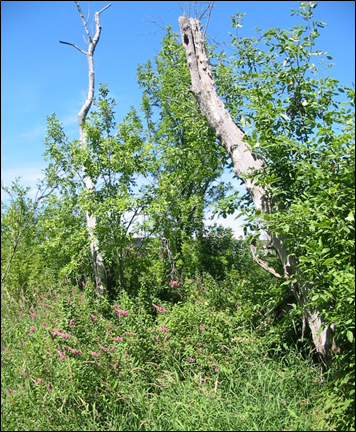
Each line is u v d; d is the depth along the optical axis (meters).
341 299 3.79
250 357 4.89
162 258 9.87
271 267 5.68
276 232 4.68
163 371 4.67
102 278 9.17
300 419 3.82
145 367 4.66
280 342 5.25
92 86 10.39
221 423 3.84
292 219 4.33
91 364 4.31
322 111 5.32
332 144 4.17
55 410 3.93
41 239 11.13
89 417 4.05
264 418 3.92
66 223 9.95
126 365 4.51
